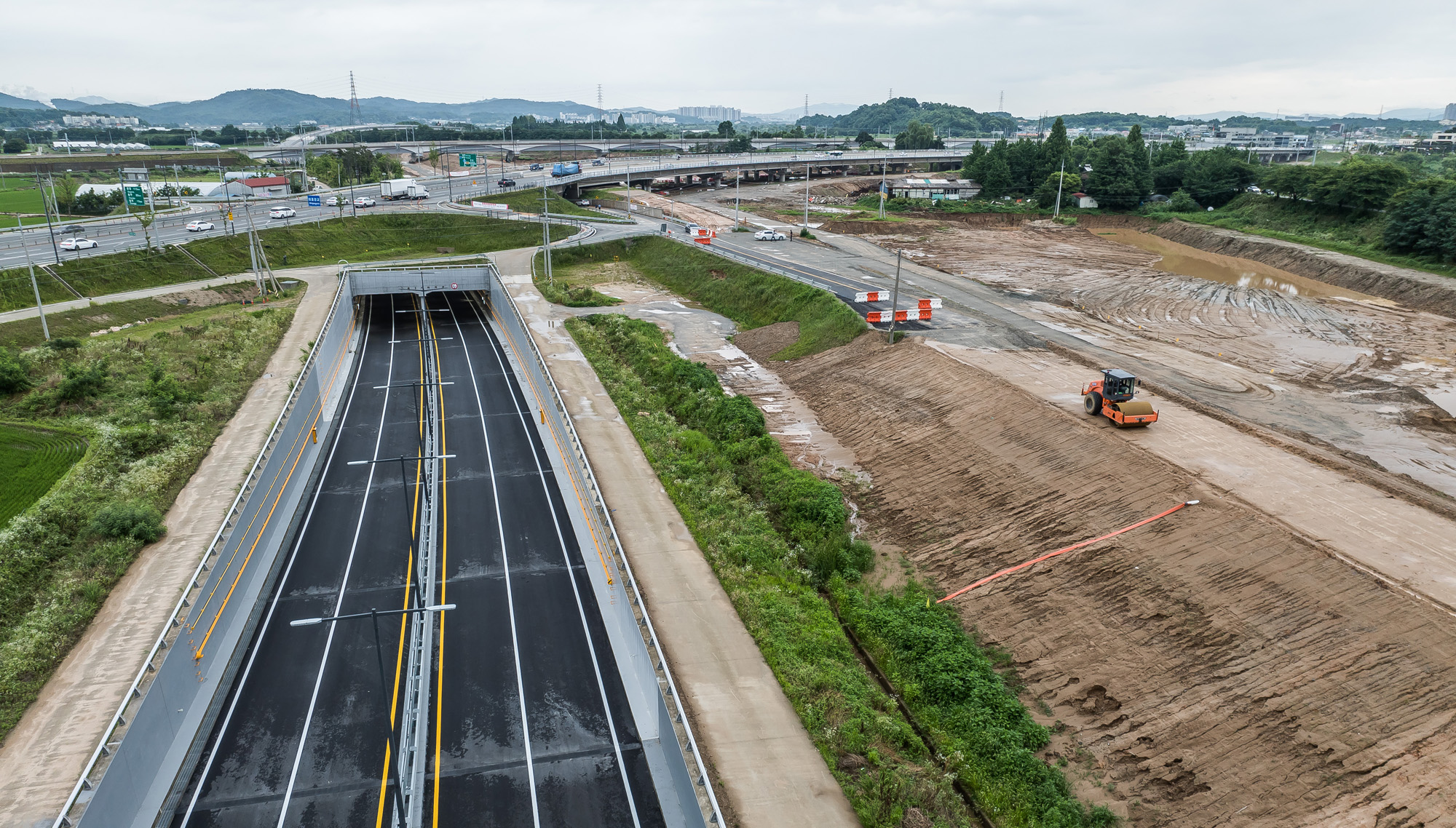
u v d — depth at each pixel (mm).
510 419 63844
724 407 63469
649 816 29125
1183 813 28625
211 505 49094
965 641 38281
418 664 35312
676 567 43188
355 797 29625
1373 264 104688
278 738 32312
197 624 35281
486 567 43969
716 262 107938
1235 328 79500
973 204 161375
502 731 32812
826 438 61219
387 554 45312
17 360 65562
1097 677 34656
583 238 124875
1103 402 51062
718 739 31625
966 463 51812
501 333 88125
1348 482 42875
